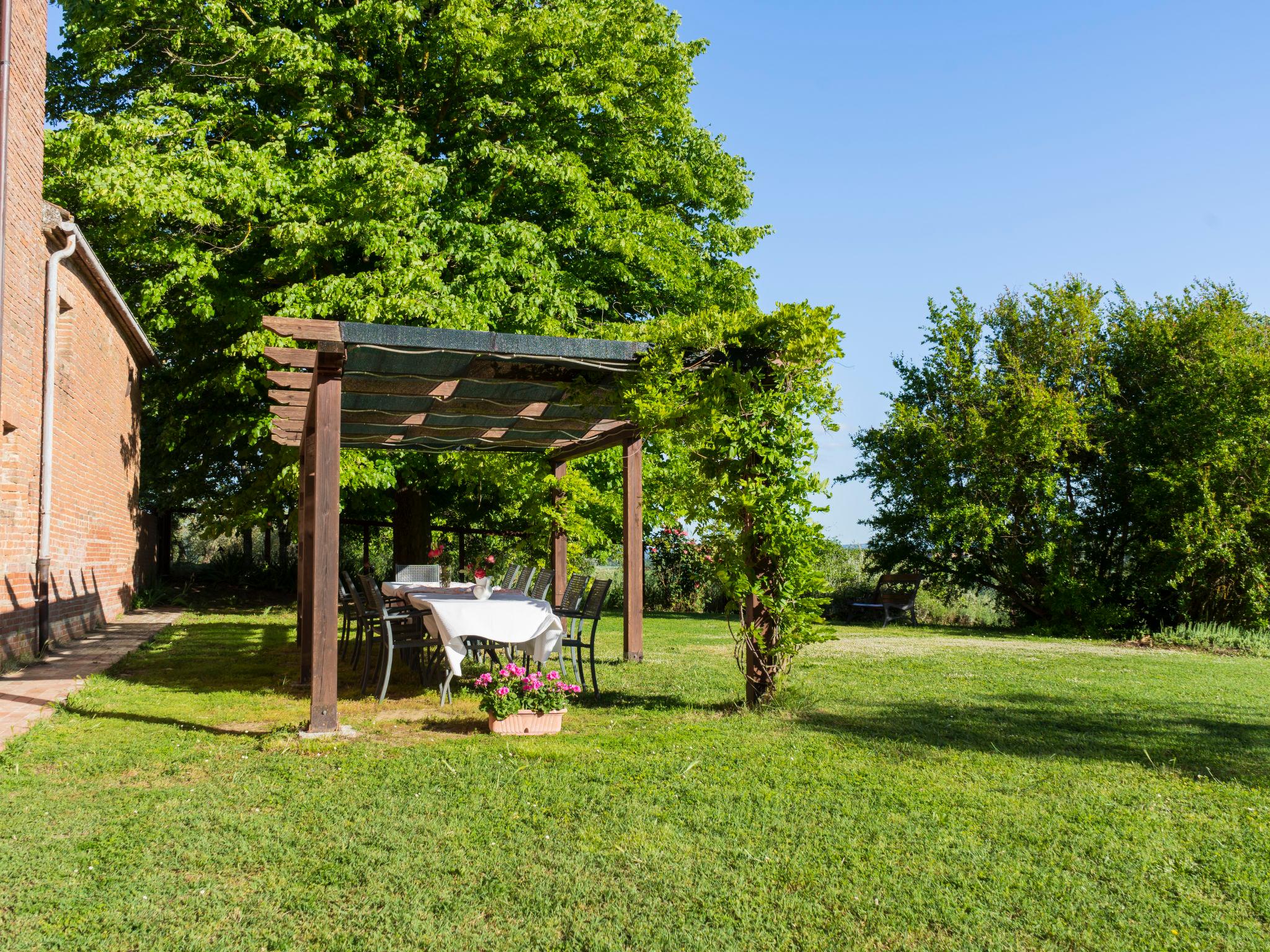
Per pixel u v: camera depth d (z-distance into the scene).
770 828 3.83
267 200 13.30
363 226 12.93
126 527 15.91
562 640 7.50
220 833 3.73
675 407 6.61
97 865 3.37
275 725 6.12
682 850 3.56
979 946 2.78
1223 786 4.53
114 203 12.10
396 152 13.21
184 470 18.84
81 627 11.91
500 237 14.81
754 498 6.44
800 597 6.63
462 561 19.47
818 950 2.75
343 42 15.62
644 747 5.28
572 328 15.14
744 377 6.51
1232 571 13.64
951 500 15.39
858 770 4.77
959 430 15.90
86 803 4.14
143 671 8.77
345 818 3.93
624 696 7.27
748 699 6.74
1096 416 15.34
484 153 14.75
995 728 5.91
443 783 4.50
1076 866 3.43
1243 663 9.99
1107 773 4.77
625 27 16.78
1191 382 14.27
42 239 9.64
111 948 2.71
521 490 12.30
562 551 12.10
